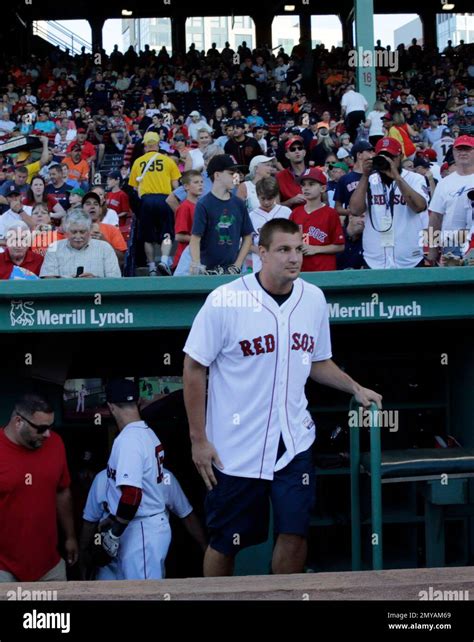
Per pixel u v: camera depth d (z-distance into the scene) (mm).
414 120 20859
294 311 3977
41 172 11781
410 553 5395
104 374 5672
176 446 5719
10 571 4648
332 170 9719
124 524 4734
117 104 24125
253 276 3990
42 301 4258
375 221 6160
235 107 20719
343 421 5699
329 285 4273
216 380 4031
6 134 18797
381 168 6035
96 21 35094
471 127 20172
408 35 49188
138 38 44656
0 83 27953
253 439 3998
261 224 6832
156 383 5707
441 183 6055
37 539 4672
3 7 31531
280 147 11062
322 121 17438
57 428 5656
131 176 10297
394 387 5691
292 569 4039
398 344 5547
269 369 3953
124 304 4285
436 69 28578
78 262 6082
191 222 7594
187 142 16172
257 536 4117
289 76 26094
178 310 4305
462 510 5090
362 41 15195
